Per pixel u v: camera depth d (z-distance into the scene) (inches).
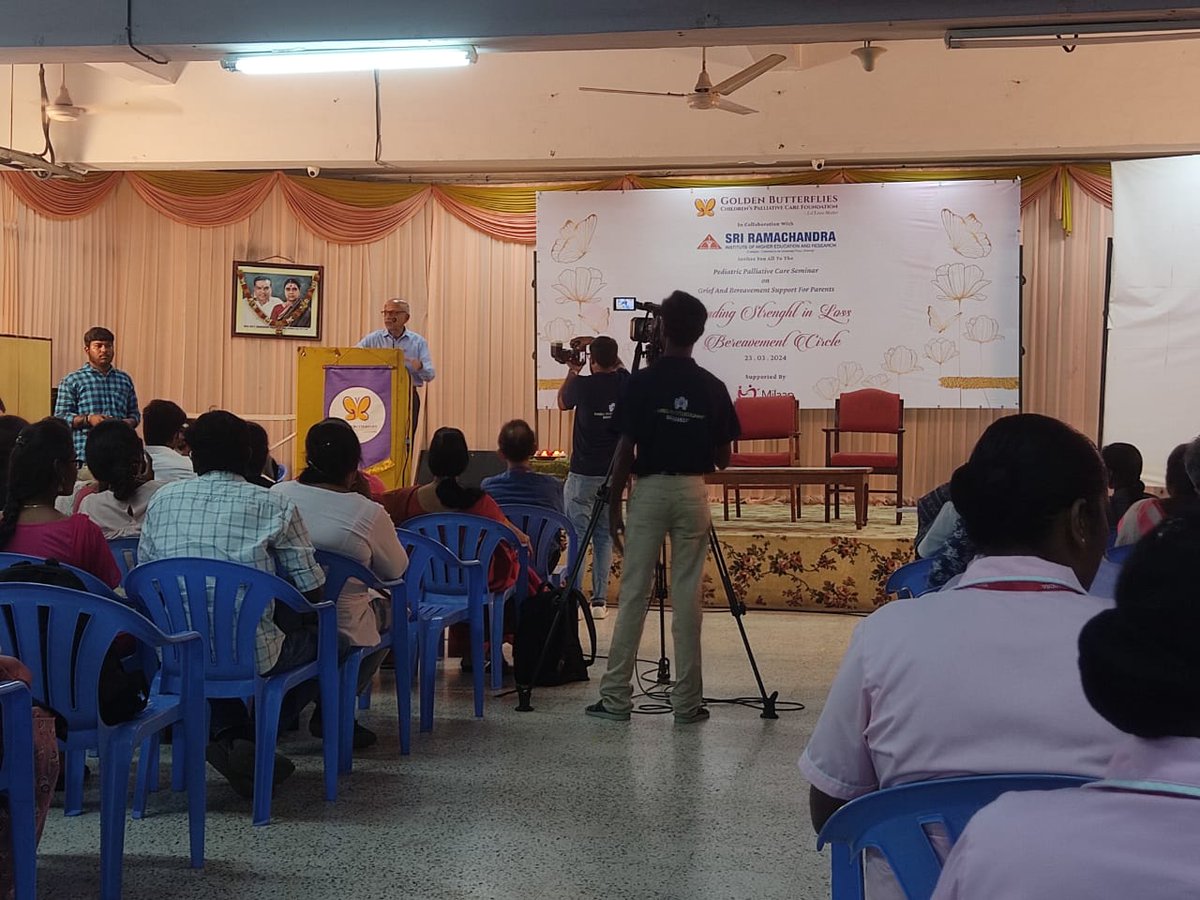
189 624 119.3
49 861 110.6
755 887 107.7
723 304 390.0
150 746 125.8
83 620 102.3
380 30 202.5
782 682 200.4
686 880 109.3
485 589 175.0
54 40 208.5
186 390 407.5
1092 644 33.3
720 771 145.9
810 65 350.0
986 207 379.2
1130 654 32.1
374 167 388.8
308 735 160.6
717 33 197.3
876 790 57.3
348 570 137.8
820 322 386.3
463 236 410.6
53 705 101.0
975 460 58.2
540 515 211.5
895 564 276.4
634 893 105.9
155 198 403.2
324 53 209.6
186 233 407.5
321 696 130.6
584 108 368.5
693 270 390.9
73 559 119.3
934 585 76.5
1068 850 31.7
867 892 57.7
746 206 389.1
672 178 393.1
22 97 376.8
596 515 192.4
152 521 126.0
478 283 409.7
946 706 51.9
